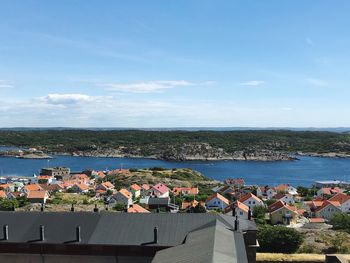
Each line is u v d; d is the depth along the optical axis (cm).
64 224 4344
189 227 4241
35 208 9756
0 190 16825
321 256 5175
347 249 6109
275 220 12056
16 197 15012
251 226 4478
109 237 4147
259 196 18175
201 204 13375
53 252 4153
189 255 3356
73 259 4153
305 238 6862
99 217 4428
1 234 4250
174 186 19825
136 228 4250
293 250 6041
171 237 4116
